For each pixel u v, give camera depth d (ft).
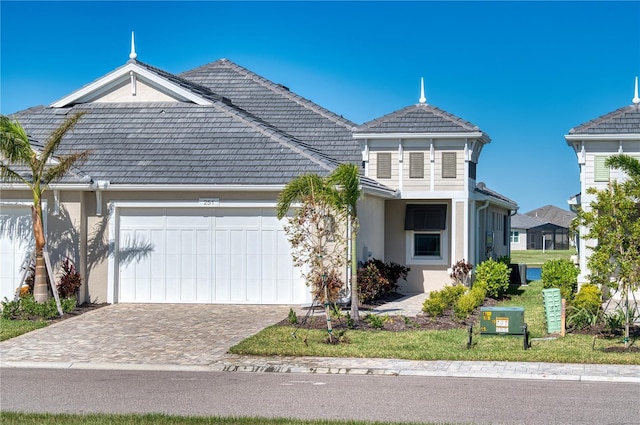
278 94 102.32
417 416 34.91
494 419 34.37
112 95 84.23
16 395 39.73
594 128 77.30
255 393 39.91
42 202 70.28
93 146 76.48
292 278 71.00
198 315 65.26
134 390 40.78
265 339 53.67
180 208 71.92
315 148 91.45
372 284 72.79
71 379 43.80
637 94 80.69
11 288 70.18
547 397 38.68
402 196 87.56
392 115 89.15
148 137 77.82
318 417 34.83
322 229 57.36
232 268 71.61
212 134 77.77
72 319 63.57
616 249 51.90
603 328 57.62
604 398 38.45
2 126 62.90
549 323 57.11
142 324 61.16
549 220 321.93
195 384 42.29
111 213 71.67
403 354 48.83
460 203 86.74
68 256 70.38
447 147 87.20
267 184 69.87
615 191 51.85
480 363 47.06
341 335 54.29
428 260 89.20
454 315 63.21
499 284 83.20
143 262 72.33
